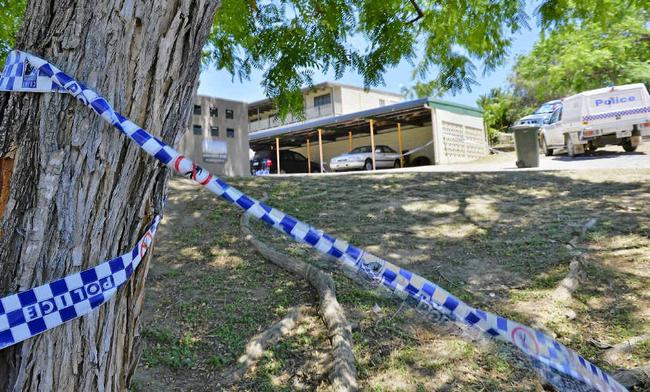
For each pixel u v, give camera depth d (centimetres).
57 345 133
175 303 421
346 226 631
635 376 290
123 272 144
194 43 157
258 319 392
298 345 351
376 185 873
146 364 331
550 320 373
